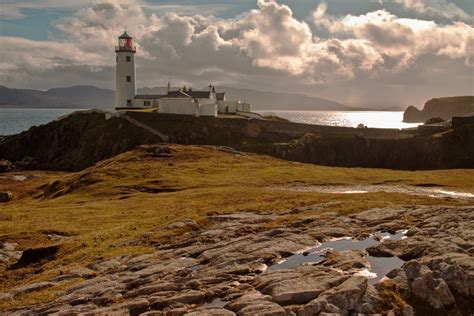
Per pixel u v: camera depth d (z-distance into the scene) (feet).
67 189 277.64
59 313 77.61
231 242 113.19
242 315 69.10
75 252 131.34
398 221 123.13
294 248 104.01
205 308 75.05
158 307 77.82
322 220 128.98
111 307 77.56
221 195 215.10
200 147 372.17
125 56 545.44
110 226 165.89
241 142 432.25
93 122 478.18
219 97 587.27
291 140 438.40
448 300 73.20
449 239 97.30
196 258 105.19
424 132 428.56
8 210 221.66
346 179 271.28
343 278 79.66
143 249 120.78
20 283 112.78
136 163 316.19
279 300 73.72
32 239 158.40
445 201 170.19
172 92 567.18
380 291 74.02
